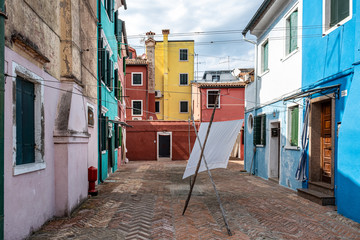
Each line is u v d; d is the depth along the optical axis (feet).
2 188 11.05
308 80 26.45
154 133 74.90
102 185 31.89
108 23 41.04
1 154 11.00
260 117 41.68
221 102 80.33
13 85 12.94
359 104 17.52
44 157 16.56
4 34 11.27
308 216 18.95
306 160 25.95
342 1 22.03
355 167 17.49
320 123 25.14
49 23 17.79
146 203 22.80
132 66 91.66
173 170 49.73
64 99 19.29
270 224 17.42
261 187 31.12
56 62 19.01
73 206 19.70
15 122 13.15
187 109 104.01
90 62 28.40
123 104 64.90
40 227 15.99
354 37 19.60
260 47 41.45
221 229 16.53
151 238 14.96
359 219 17.13
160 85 104.12
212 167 21.95
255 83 43.29
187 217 18.94
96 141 32.09
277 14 34.78
